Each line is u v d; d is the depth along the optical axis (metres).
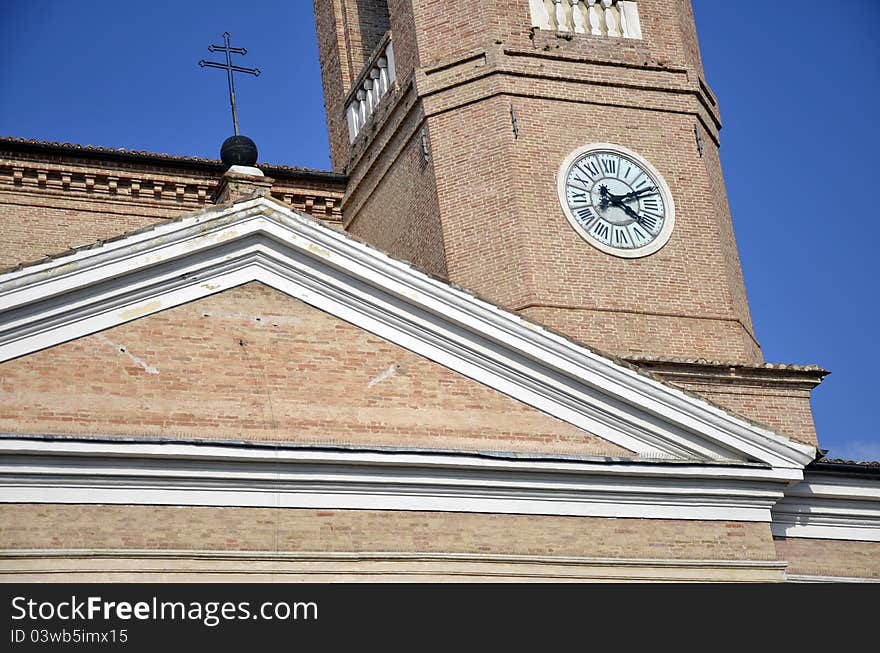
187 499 22.53
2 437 21.80
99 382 22.77
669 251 32.88
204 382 23.22
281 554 22.62
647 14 35.03
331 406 23.64
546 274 31.75
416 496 23.56
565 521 24.14
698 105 34.72
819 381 32.12
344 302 24.22
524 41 33.75
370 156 35.72
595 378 24.53
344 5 39.41
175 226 23.52
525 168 32.62
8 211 33.78
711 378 31.39
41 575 21.58
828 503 26.19
